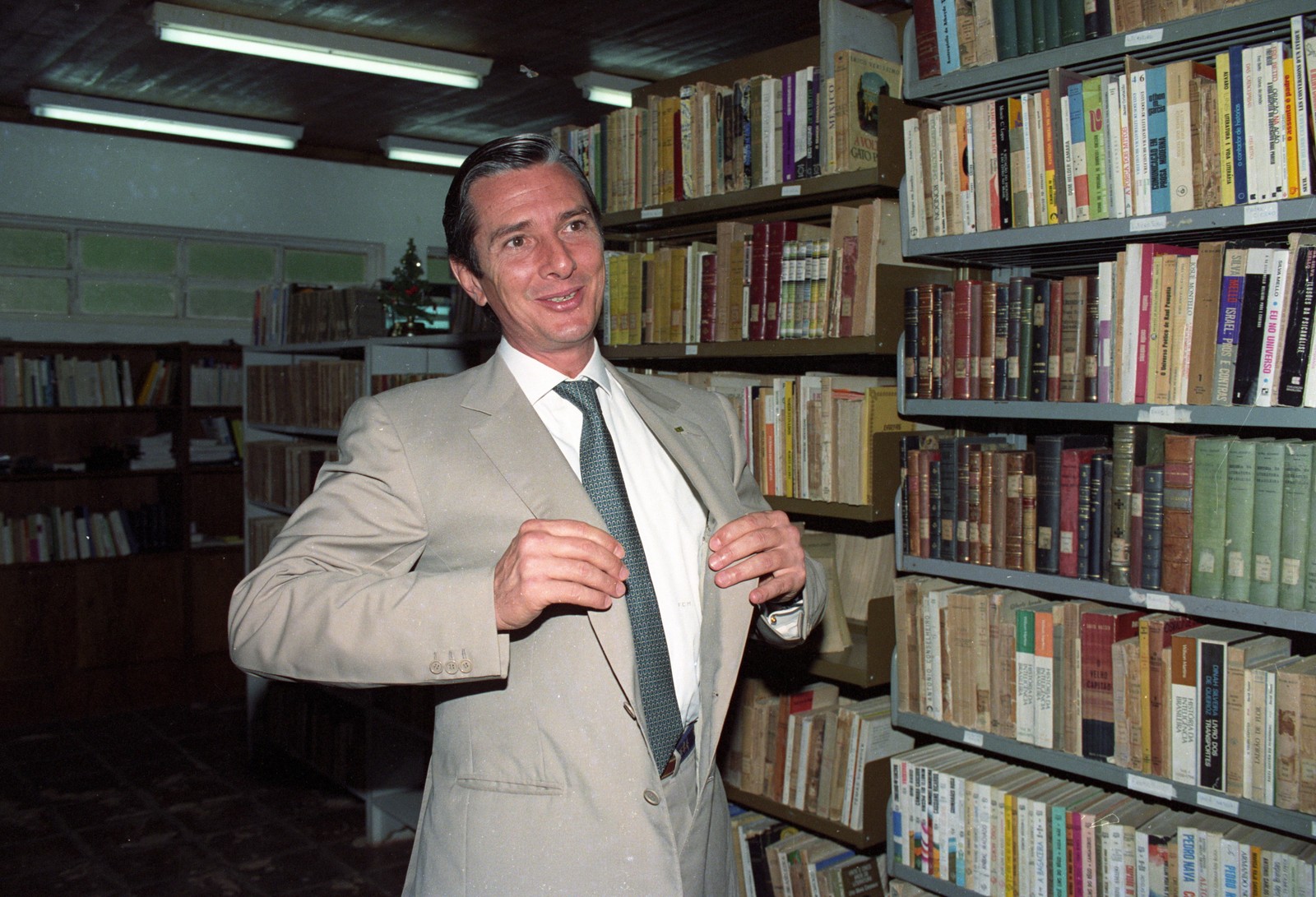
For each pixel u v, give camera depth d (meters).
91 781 4.34
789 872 2.42
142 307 6.75
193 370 6.03
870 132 2.22
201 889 3.32
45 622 5.30
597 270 1.25
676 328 2.63
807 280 2.31
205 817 3.93
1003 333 1.98
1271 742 1.65
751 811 2.67
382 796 3.68
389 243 7.73
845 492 2.28
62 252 6.44
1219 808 1.70
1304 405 1.57
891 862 2.25
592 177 2.84
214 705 5.61
